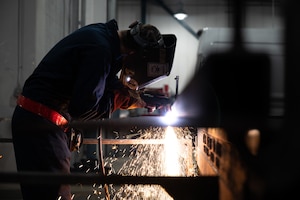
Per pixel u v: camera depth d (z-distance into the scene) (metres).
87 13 5.45
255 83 0.92
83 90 1.55
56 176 0.95
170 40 1.84
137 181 0.97
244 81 0.93
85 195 3.00
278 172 0.77
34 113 1.67
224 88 0.95
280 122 0.84
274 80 0.89
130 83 1.79
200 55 1.19
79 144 1.86
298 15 0.74
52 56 1.74
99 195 2.99
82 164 3.46
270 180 0.76
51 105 1.69
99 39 1.66
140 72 1.75
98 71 1.58
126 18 10.19
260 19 5.54
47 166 1.65
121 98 1.89
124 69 1.78
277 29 0.97
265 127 0.89
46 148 1.65
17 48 3.87
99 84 1.58
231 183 0.89
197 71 1.08
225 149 0.97
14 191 3.13
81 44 1.67
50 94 1.69
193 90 1.11
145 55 1.71
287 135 0.77
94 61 1.58
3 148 3.59
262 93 0.91
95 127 1.29
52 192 1.63
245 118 0.92
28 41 3.87
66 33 5.20
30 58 3.87
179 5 10.20
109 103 1.80
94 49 1.61
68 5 5.28
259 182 0.77
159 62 1.73
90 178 0.95
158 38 1.70
